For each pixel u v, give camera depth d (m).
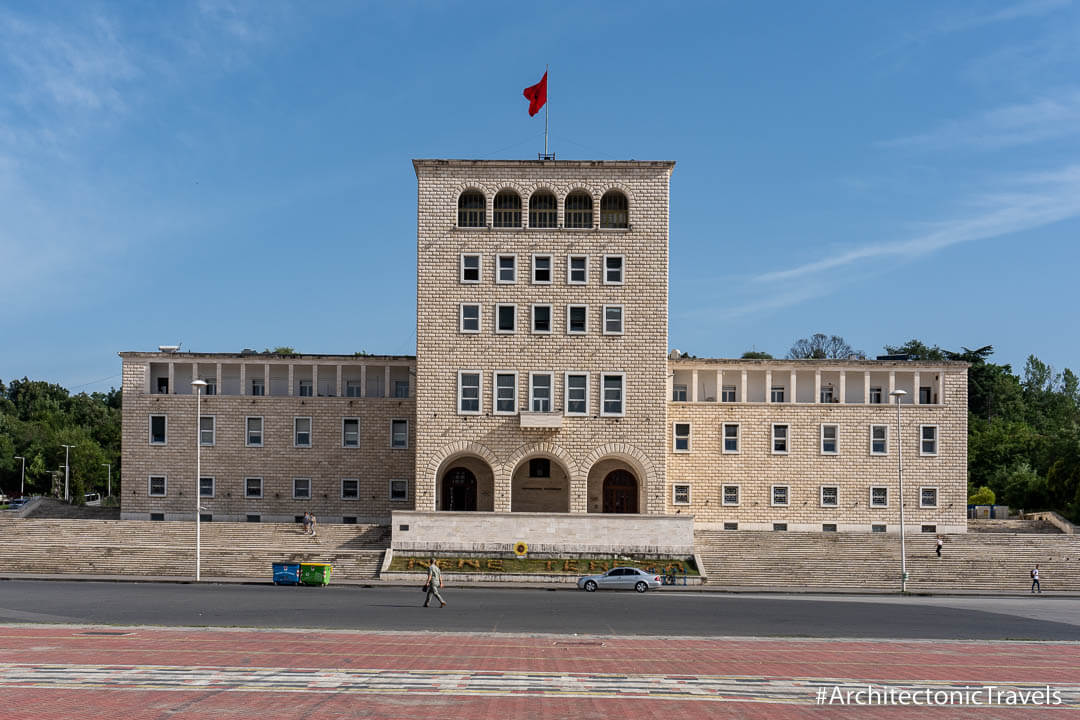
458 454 78.12
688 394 89.62
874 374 90.06
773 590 65.81
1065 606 56.84
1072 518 97.81
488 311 77.06
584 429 76.31
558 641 36.50
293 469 88.06
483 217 78.06
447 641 35.69
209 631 37.41
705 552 76.19
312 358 90.06
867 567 73.56
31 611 44.66
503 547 74.44
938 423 87.56
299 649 32.53
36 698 23.56
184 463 87.94
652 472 75.94
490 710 23.00
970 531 89.75
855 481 87.06
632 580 64.75
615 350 76.75
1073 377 187.50
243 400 88.50
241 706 22.91
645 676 28.30
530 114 81.69
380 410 88.44
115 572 70.00
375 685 25.80
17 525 78.81
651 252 77.31
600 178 77.69
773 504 86.88
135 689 24.84
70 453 160.12
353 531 79.88
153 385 90.06
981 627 44.56
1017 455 132.38
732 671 29.72
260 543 78.44
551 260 77.31
